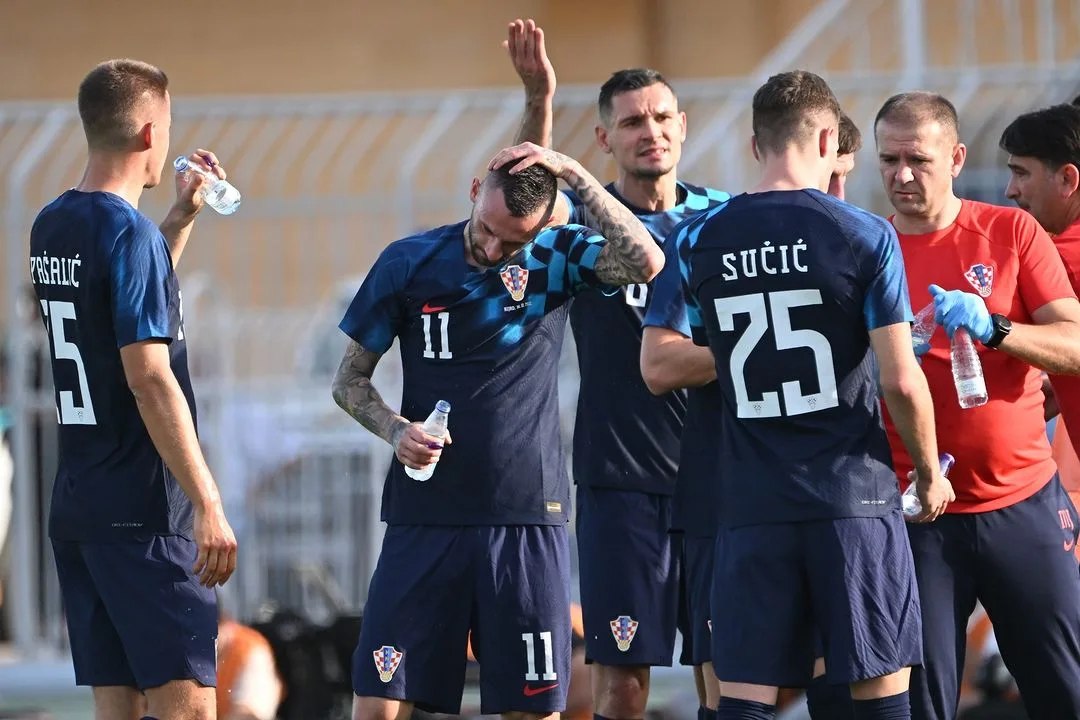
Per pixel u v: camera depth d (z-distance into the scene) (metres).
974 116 31.98
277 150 36.06
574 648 24.14
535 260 16.56
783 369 14.86
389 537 16.88
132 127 16.48
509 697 16.56
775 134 15.35
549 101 19.00
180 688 16.39
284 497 30.72
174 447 15.91
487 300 16.50
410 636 16.53
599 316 19.47
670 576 19.56
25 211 32.75
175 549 16.48
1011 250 17.28
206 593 16.67
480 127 35.81
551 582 16.69
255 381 31.31
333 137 36.19
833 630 14.71
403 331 16.91
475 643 16.86
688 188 20.36
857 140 18.80
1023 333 16.41
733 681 15.01
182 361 16.59
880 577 14.75
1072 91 31.80
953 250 17.42
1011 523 17.06
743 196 15.24
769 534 14.87
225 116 34.88
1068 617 17.12
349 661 25.11
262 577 30.41
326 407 31.12
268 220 34.16
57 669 29.30
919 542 17.14
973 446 17.00
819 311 14.73
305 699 24.84
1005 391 17.16
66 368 16.53
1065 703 17.28
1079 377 17.95
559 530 16.88
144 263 16.00
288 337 33.16
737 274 15.01
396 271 16.67
